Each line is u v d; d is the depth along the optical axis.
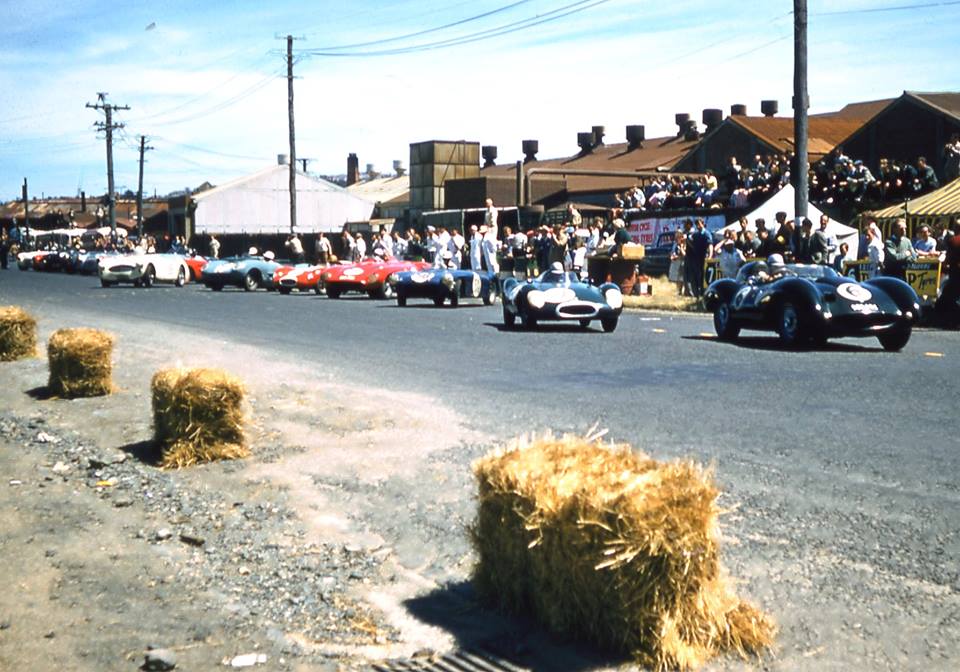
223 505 5.79
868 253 17.88
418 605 4.15
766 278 13.74
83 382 9.70
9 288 32.19
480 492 4.03
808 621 3.79
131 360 12.05
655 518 3.33
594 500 3.43
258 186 68.44
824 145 40.22
